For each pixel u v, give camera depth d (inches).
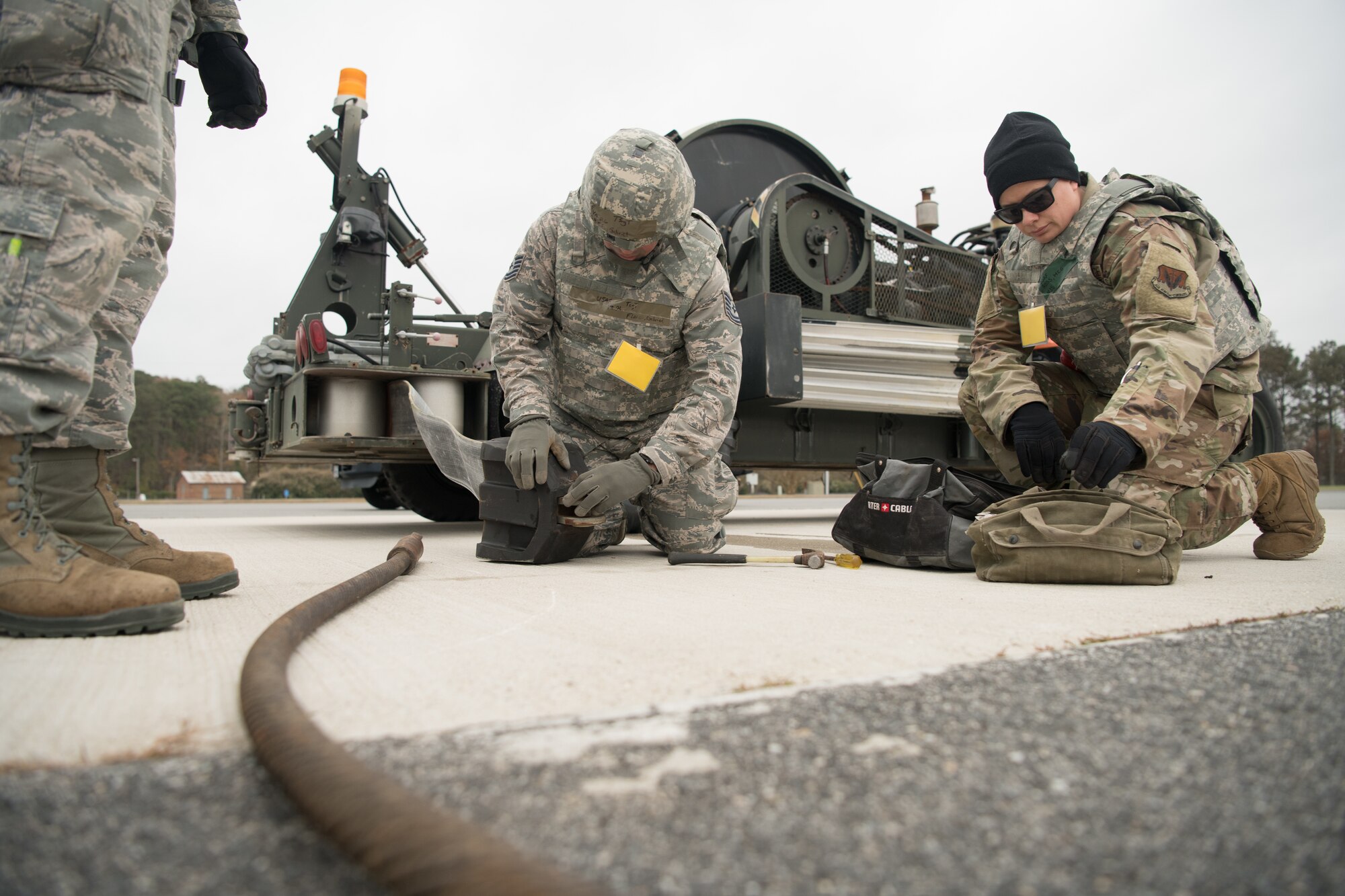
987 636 58.2
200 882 25.6
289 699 36.7
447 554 131.5
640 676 47.6
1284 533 117.6
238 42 94.3
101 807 30.5
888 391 206.5
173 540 178.1
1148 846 27.0
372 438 169.9
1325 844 27.1
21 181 61.8
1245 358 108.0
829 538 154.6
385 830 23.9
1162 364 91.1
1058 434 106.0
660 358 118.0
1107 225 101.0
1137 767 33.4
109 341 77.8
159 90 70.4
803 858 26.3
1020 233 114.9
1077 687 44.2
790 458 208.4
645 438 129.0
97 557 77.4
